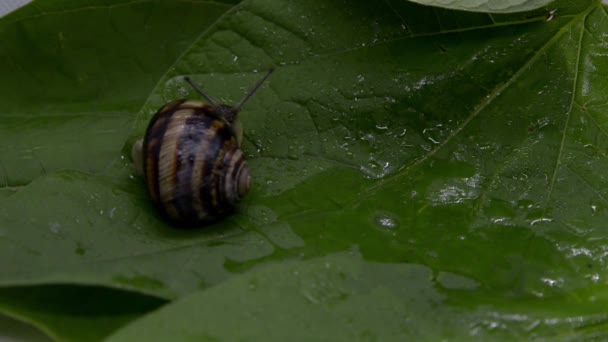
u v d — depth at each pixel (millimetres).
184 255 399
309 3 433
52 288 386
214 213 411
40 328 383
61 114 468
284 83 433
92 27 468
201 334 370
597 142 424
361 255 402
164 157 406
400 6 431
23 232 399
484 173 423
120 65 473
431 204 418
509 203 417
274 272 385
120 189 417
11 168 450
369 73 433
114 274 387
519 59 432
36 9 462
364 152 429
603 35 430
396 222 413
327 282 386
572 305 393
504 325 386
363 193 421
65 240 399
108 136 458
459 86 432
